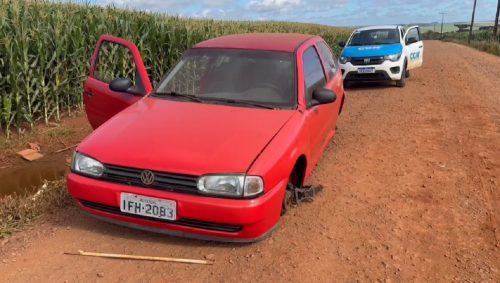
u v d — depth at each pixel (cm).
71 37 824
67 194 457
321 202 477
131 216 357
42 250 366
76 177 370
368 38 1357
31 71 736
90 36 870
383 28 1390
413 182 543
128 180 352
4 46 711
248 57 488
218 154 351
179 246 378
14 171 572
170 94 472
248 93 454
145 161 348
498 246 396
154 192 343
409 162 617
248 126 395
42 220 414
